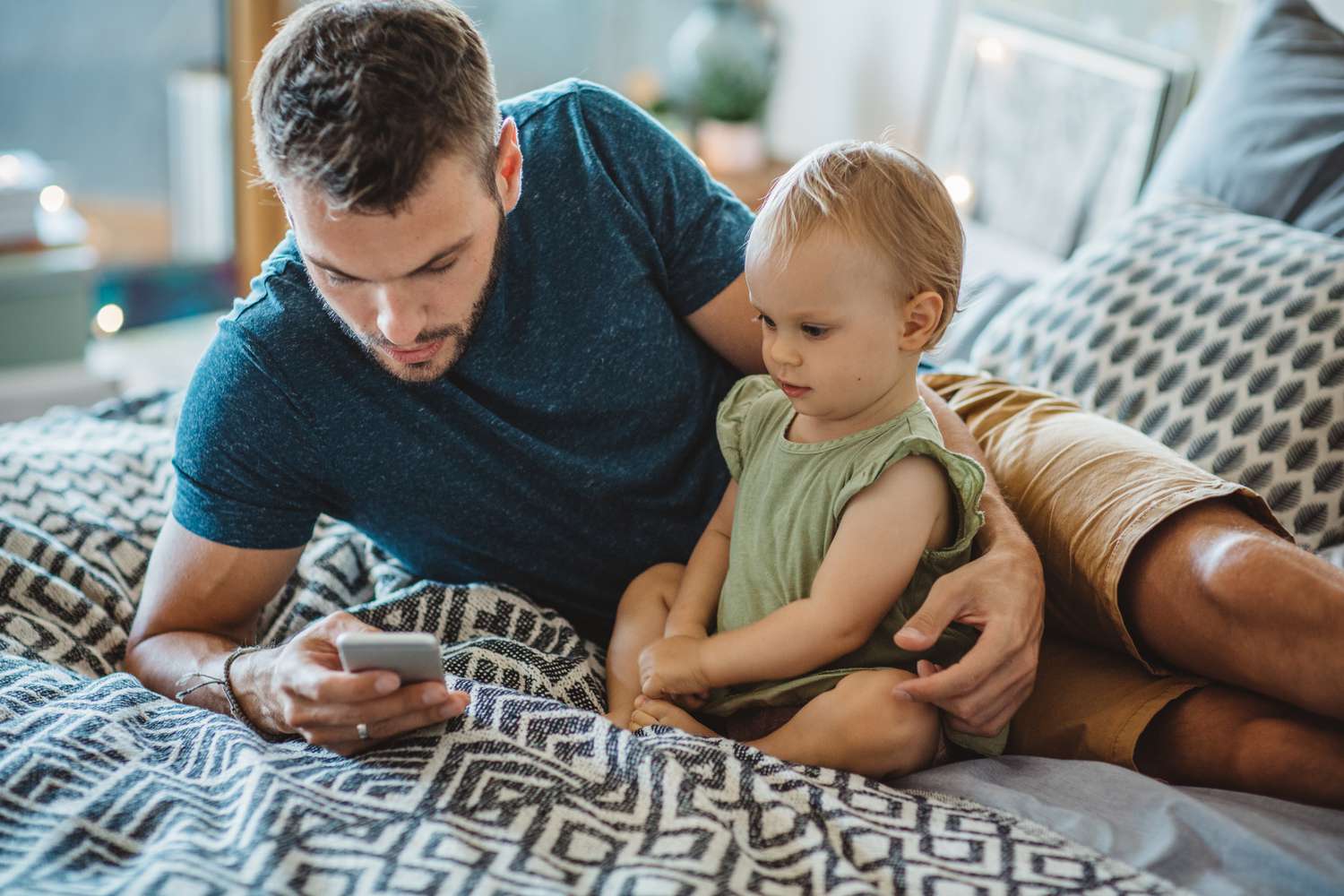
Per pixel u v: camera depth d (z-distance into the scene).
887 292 0.94
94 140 2.70
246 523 1.08
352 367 1.05
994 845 0.85
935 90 2.67
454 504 1.13
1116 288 1.43
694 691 1.03
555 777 0.87
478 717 0.93
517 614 1.14
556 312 1.11
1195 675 1.02
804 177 0.96
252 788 0.84
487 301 1.04
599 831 0.82
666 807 0.84
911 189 0.95
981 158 2.44
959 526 1.01
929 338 0.98
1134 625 1.02
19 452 1.35
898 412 1.00
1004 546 1.02
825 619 0.96
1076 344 1.41
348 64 0.84
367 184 0.84
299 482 1.09
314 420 1.05
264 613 1.25
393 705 0.88
